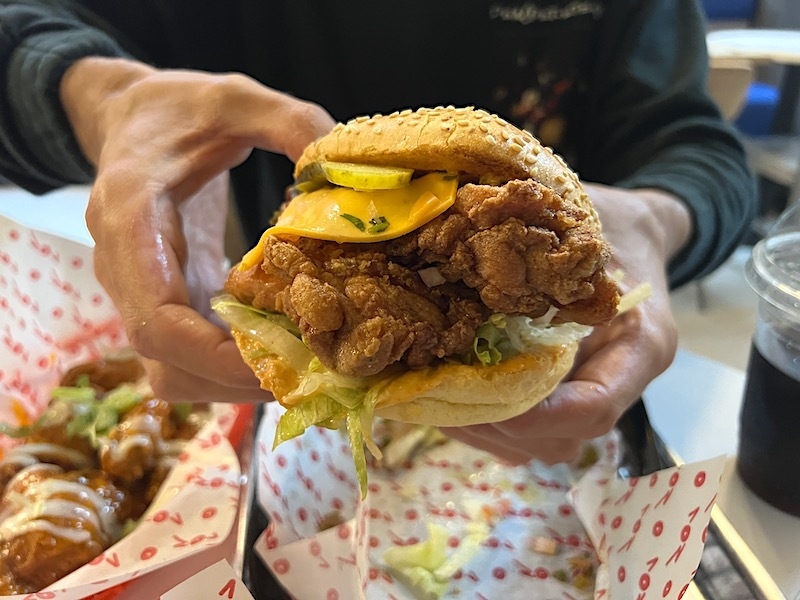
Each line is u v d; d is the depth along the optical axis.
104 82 0.31
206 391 0.26
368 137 0.19
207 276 0.32
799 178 0.62
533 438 0.23
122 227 0.24
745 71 0.54
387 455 0.29
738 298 0.45
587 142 0.45
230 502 0.25
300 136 0.26
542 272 0.17
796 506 0.25
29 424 0.34
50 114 0.33
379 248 0.19
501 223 0.17
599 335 0.25
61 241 0.36
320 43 0.41
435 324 0.18
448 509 0.27
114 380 0.35
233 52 0.43
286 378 0.20
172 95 0.29
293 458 0.27
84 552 0.26
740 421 0.27
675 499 0.21
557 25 0.41
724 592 0.21
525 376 0.19
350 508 0.27
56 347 0.36
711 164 0.38
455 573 0.24
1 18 0.34
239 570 0.23
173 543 0.24
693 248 0.34
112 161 0.26
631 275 0.27
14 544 0.25
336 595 0.23
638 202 0.31
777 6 0.99
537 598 0.23
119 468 0.29
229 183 0.45
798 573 0.23
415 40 0.41
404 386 0.18
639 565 0.21
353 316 0.18
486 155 0.18
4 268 0.35
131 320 0.24
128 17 0.42
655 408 0.31
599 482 0.25
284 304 0.19
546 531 0.26
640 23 0.41
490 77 0.42
